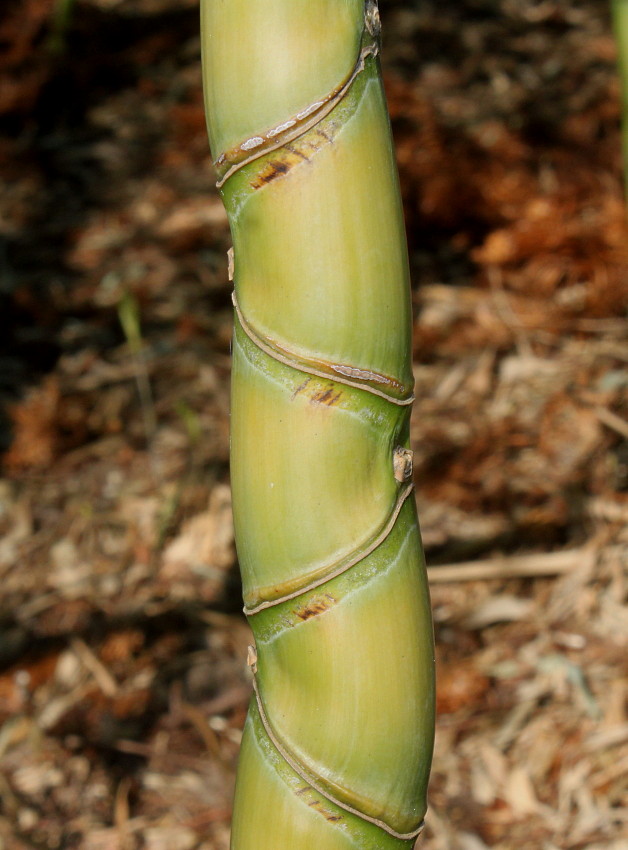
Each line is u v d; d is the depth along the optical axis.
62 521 1.29
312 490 0.47
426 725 0.49
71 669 1.11
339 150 0.46
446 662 1.06
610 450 1.25
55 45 2.04
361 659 0.48
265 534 0.47
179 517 1.27
